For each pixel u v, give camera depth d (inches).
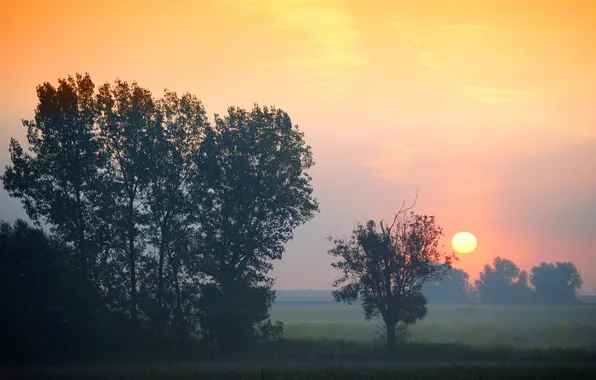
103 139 3976.4
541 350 3688.5
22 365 3250.5
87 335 3636.8
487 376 2486.5
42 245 3631.9
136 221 3912.4
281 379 2348.7
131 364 3289.9
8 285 3511.3
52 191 3831.2
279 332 3949.3
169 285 3991.1
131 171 3959.2
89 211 3907.5
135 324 3801.7
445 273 3895.2
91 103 3976.4
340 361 3321.9
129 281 3929.6
